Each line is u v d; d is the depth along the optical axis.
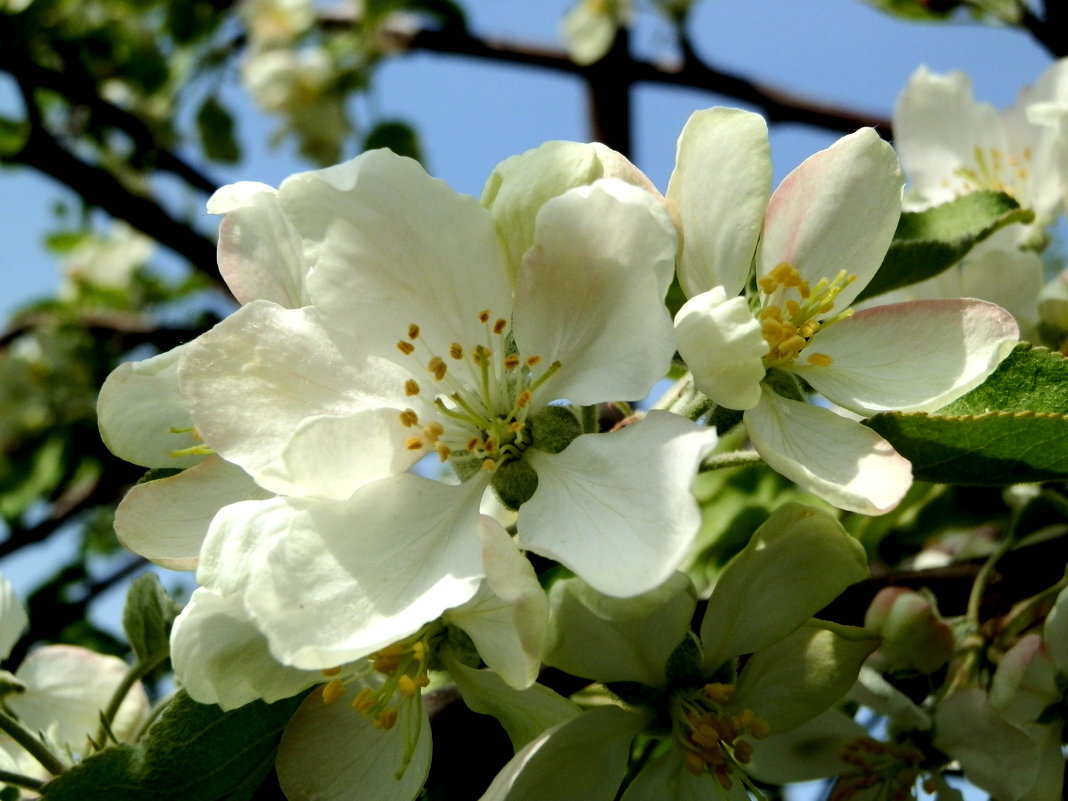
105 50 0.58
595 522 0.25
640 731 0.26
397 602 0.25
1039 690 0.28
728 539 0.32
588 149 0.25
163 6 0.62
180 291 0.65
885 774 0.29
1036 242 0.33
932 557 0.33
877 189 0.27
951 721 0.28
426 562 0.25
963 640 0.29
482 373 0.26
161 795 0.26
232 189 0.27
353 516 0.25
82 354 0.59
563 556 0.24
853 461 0.25
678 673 0.26
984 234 0.29
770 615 0.26
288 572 0.24
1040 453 0.26
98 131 0.60
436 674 0.28
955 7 0.37
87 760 0.26
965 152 0.34
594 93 0.60
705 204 0.26
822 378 0.26
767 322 0.26
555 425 0.26
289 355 0.25
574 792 0.25
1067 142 0.31
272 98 0.64
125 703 0.30
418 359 0.26
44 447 0.58
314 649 0.24
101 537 0.57
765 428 0.26
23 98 0.53
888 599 0.28
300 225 0.25
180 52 0.62
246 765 0.26
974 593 0.29
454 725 0.27
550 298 0.25
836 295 0.27
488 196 0.26
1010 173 0.34
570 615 0.25
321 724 0.26
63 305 0.64
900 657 0.28
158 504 0.26
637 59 0.58
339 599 0.24
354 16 0.65
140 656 0.29
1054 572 0.29
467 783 0.27
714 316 0.25
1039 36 0.37
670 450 0.25
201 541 0.26
